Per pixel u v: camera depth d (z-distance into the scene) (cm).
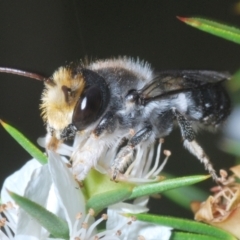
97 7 10
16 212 7
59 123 7
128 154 7
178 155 9
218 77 8
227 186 7
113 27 10
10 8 10
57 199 7
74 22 10
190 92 8
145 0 10
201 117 8
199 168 9
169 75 8
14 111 10
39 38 10
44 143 7
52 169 7
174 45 10
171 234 7
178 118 8
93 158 7
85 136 7
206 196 8
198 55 10
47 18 10
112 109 7
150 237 7
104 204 7
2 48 10
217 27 7
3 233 7
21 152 9
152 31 10
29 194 7
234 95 8
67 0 10
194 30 10
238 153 8
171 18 10
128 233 7
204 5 10
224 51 10
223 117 8
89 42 10
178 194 8
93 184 7
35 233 7
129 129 7
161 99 8
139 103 8
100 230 7
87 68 8
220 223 7
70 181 7
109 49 10
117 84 8
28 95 10
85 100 7
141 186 7
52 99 7
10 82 10
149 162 7
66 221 7
